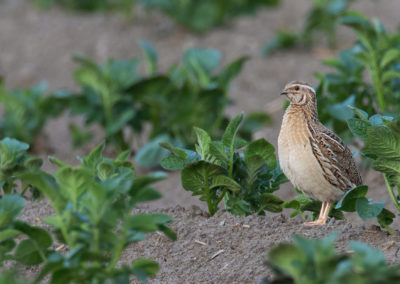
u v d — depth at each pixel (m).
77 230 6.16
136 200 6.38
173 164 9.13
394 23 22.22
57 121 18.67
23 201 7.07
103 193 6.03
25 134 15.78
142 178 6.28
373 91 13.21
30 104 15.74
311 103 9.59
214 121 14.70
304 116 9.44
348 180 9.60
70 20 23.69
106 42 21.94
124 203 6.38
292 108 9.53
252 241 8.59
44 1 24.80
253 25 23.11
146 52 15.01
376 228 8.77
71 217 6.13
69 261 6.14
